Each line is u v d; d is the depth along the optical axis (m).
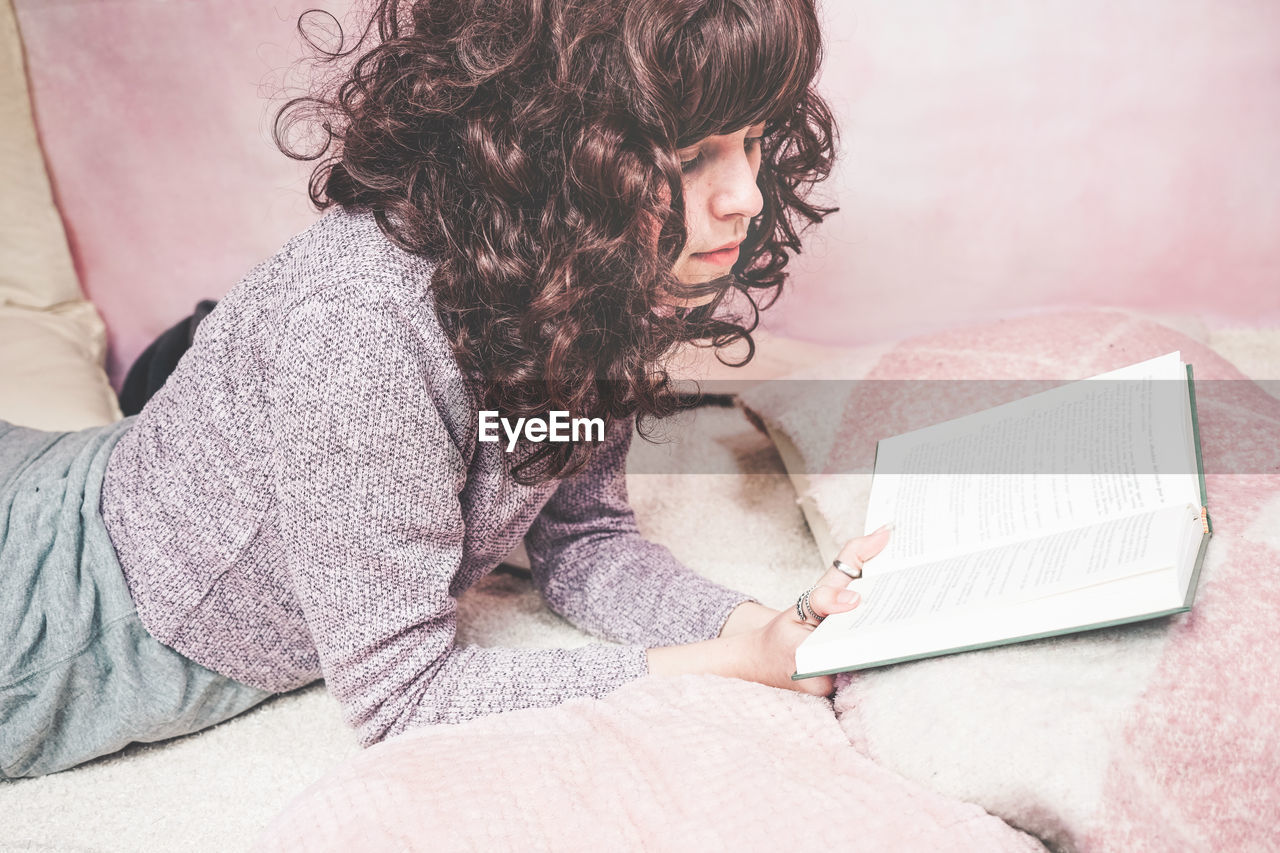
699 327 0.85
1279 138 1.42
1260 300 1.50
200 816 0.75
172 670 0.77
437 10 0.65
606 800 0.57
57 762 0.79
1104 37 1.40
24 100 1.49
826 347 1.61
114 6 1.45
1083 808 0.53
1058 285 1.55
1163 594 0.51
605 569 0.91
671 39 0.59
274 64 1.47
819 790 0.57
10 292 1.52
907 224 1.53
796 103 0.72
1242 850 0.50
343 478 0.63
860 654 0.60
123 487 0.76
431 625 0.71
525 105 0.61
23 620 0.74
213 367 0.69
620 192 0.61
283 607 0.77
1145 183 1.47
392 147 0.65
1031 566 0.58
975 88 1.44
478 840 0.54
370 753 0.64
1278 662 0.53
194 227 1.59
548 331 0.64
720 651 0.73
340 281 0.62
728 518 1.18
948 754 0.58
